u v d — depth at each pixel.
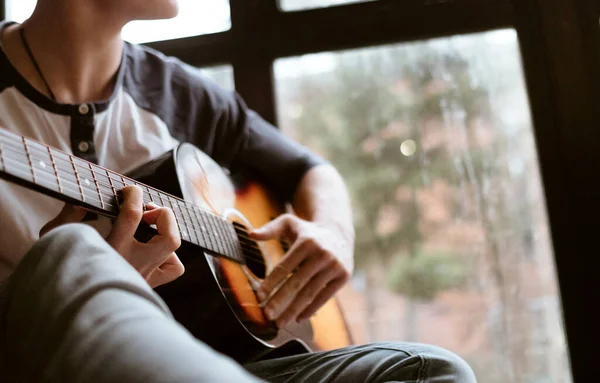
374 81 1.70
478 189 1.64
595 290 1.54
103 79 1.08
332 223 1.26
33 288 0.53
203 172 1.10
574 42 1.61
